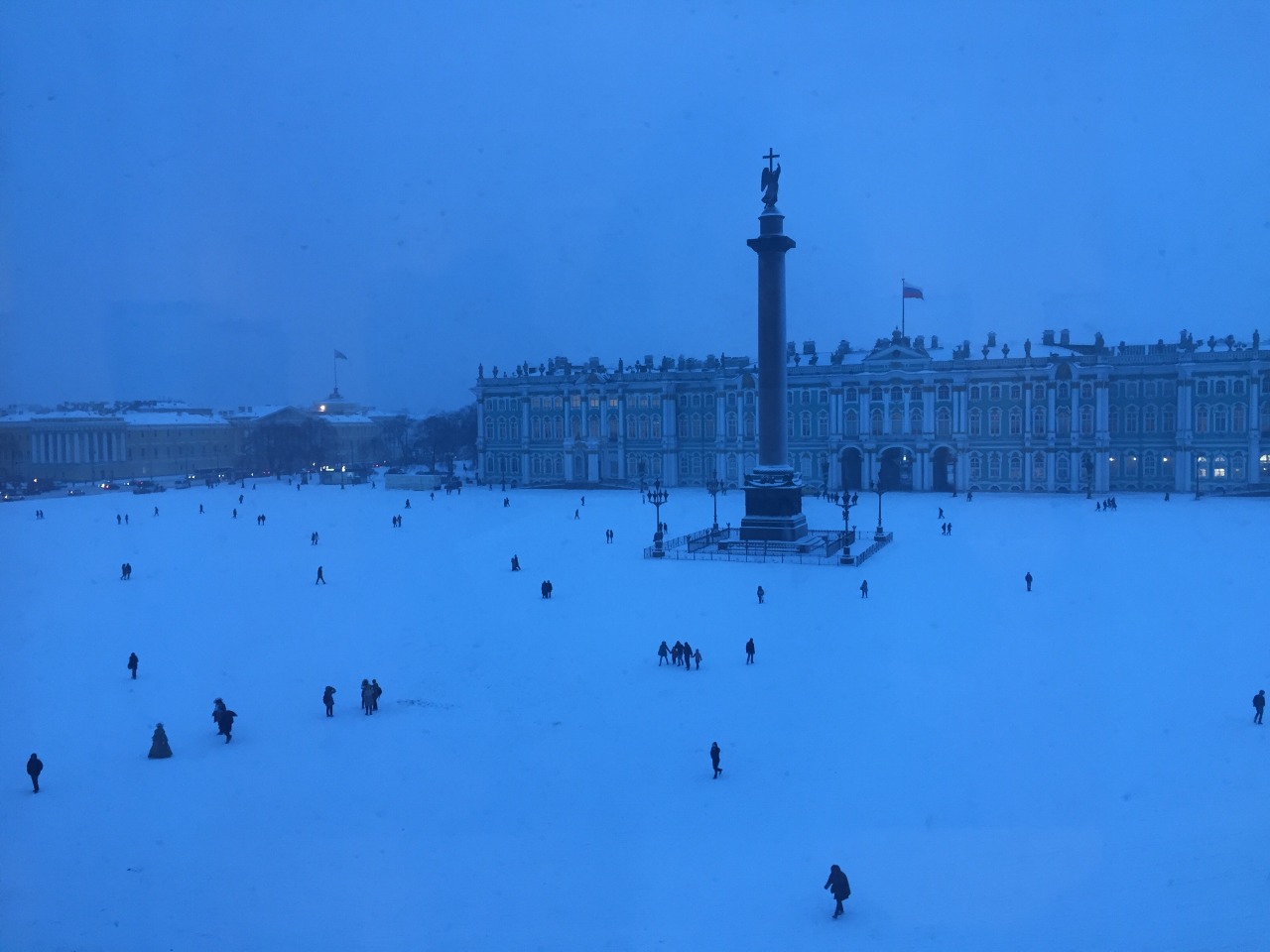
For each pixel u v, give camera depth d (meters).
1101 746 28.86
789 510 75.44
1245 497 110.75
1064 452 121.25
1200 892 19.97
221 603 56.53
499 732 31.86
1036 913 19.41
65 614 53.78
